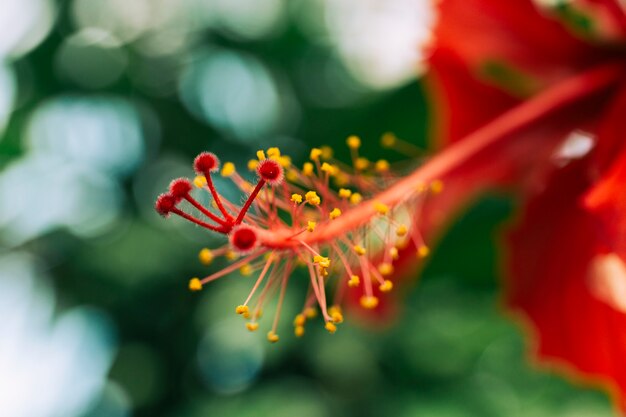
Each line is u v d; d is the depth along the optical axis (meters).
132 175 0.42
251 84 0.38
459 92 0.20
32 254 0.41
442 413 0.45
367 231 0.16
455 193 0.18
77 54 0.41
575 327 0.17
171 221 0.40
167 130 0.42
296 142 0.34
